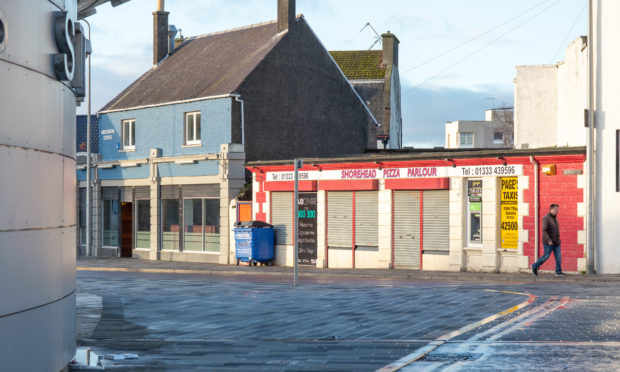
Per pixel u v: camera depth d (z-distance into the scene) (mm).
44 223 7109
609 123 21656
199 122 32688
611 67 21625
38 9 7062
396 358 8969
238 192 31281
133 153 35781
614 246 21562
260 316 13570
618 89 21516
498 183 23922
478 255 24234
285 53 33469
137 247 35812
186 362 9086
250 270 27031
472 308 13797
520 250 23281
